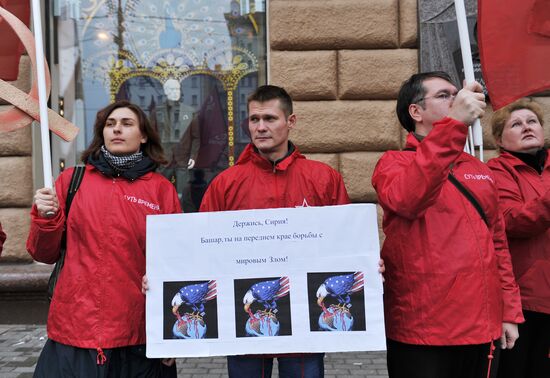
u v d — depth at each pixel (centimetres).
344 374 378
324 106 495
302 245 208
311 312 206
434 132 177
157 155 241
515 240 247
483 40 223
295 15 496
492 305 189
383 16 496
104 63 547
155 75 549
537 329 244
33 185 515
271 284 209
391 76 495
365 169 490
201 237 212
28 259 506
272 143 227
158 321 211
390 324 204
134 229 217
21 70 498
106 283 209
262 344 208
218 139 550
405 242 194
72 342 206
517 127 254
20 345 439
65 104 546
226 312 210
